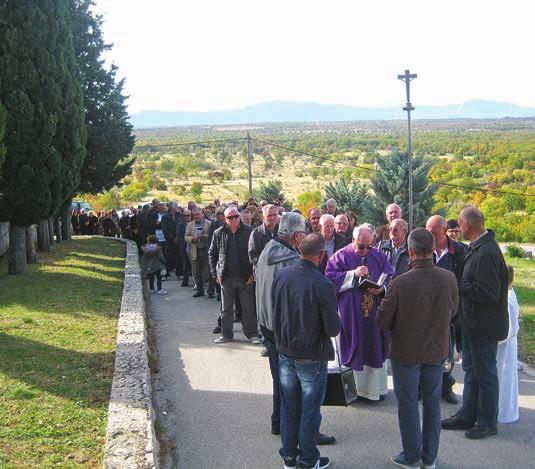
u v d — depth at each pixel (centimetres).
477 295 564
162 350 913
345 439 596
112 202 5641
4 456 482
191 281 1590
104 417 571
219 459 552
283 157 13200
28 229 1589
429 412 528
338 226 854
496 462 545
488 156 10625
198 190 6912
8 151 1273
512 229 3909
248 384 754
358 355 676
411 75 1936
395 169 3077
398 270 714
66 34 1396
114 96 2255
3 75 1264
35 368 706
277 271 560
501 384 612
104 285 1314
